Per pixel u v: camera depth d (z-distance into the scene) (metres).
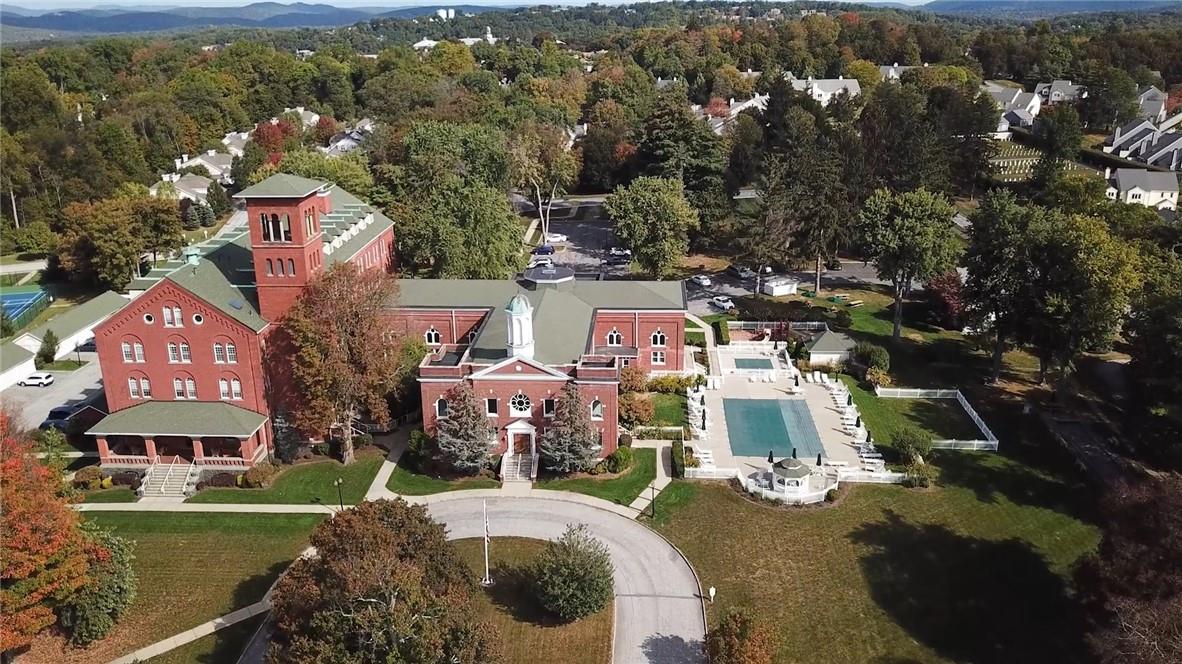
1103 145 195.62
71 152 150.62
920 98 163.12
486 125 137.75
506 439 66.31
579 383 63.81
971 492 62.97
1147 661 34.84
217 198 158.88
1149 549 42.97
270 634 48.06
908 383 82.44
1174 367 64.19
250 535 58.56
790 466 61.56
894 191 118.44
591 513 60.28
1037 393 80.19
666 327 80.50
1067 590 52.16
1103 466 66.56
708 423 72.69
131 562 54.41
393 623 36.69
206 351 65.50
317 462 68.31
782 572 53.75
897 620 49.47
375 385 67.06
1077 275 70.75
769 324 96.25
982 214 81.44
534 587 50.34
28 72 174.50
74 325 99.00
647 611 50.19
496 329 73.06
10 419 59.50
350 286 64.62
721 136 140.75
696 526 58.62
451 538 57.28
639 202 104.81
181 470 65.31
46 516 43.81
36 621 44.47
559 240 133.12
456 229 96.00
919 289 111.31
